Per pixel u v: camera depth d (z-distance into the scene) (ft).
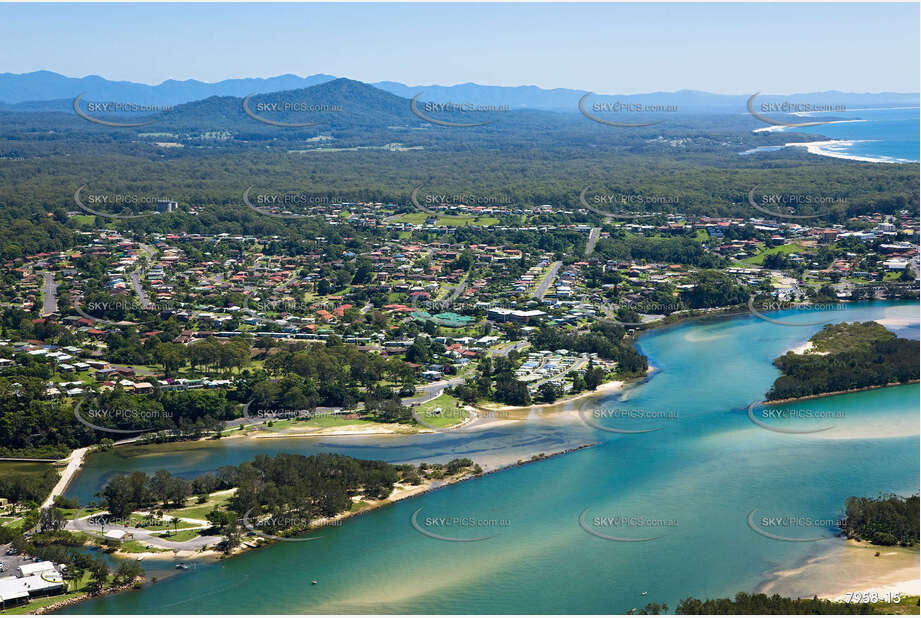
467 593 634.84
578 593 628.69
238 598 630.33
